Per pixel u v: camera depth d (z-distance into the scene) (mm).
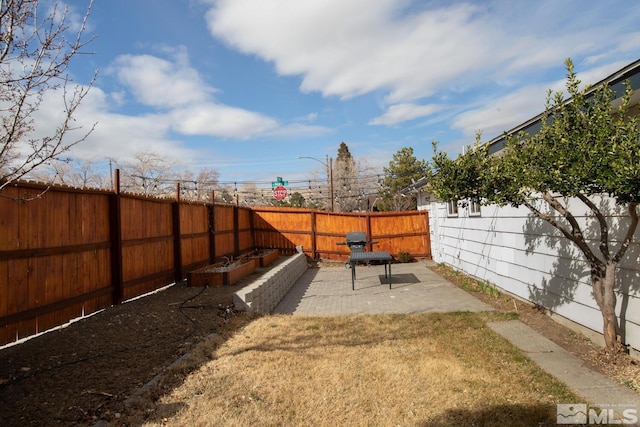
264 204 28047
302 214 14148
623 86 3771
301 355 4344
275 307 7355
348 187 31781
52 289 4762
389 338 5016
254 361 4125
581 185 3373
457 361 4172
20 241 4312
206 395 3342
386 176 25641
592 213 4734
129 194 6402
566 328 5301
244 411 3102
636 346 4062
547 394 3406
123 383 3449
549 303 5840
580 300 5047
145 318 5328
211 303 6230
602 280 4211
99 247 5680
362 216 13891
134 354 4125
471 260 9375
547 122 4781
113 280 5996
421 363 4113
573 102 3707
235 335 5035
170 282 7859
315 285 9789
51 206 4785
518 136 4562
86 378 3490
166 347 4398
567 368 3967
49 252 4695
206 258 9805
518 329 5309
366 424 2951
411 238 13969
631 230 3783
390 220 13977
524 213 6602
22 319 4305
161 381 3516
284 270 8703
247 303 6109
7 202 4164
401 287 8945
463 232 10000
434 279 9852
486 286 8078
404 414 3094
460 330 5312
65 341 4297
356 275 11156
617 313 4344
